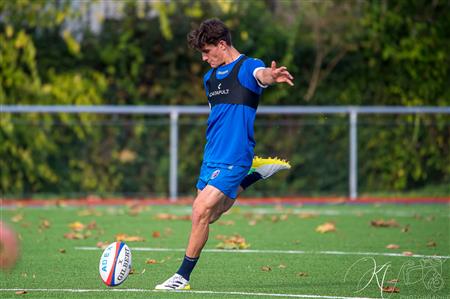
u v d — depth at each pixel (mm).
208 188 23031
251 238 36719
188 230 39594
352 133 56062
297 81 58281
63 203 52125
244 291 23578
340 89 58875
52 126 53938
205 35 23344
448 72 60875
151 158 54719
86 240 35719
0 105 54031
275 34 57969
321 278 26141
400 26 59719
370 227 41156
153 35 56812
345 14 59344
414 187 57375
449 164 57500
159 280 25531
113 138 54562
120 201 53844
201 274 26859
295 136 55688
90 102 56062
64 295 22641
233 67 23328
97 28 58062
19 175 53625
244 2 58188
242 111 23156
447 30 60844
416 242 35344
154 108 53625
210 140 23656
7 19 54844
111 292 23141
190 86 57344
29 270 27547
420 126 57281
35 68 54906
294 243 35000
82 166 54375
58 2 55906
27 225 41125
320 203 54531
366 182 56750
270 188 55625
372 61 59125
